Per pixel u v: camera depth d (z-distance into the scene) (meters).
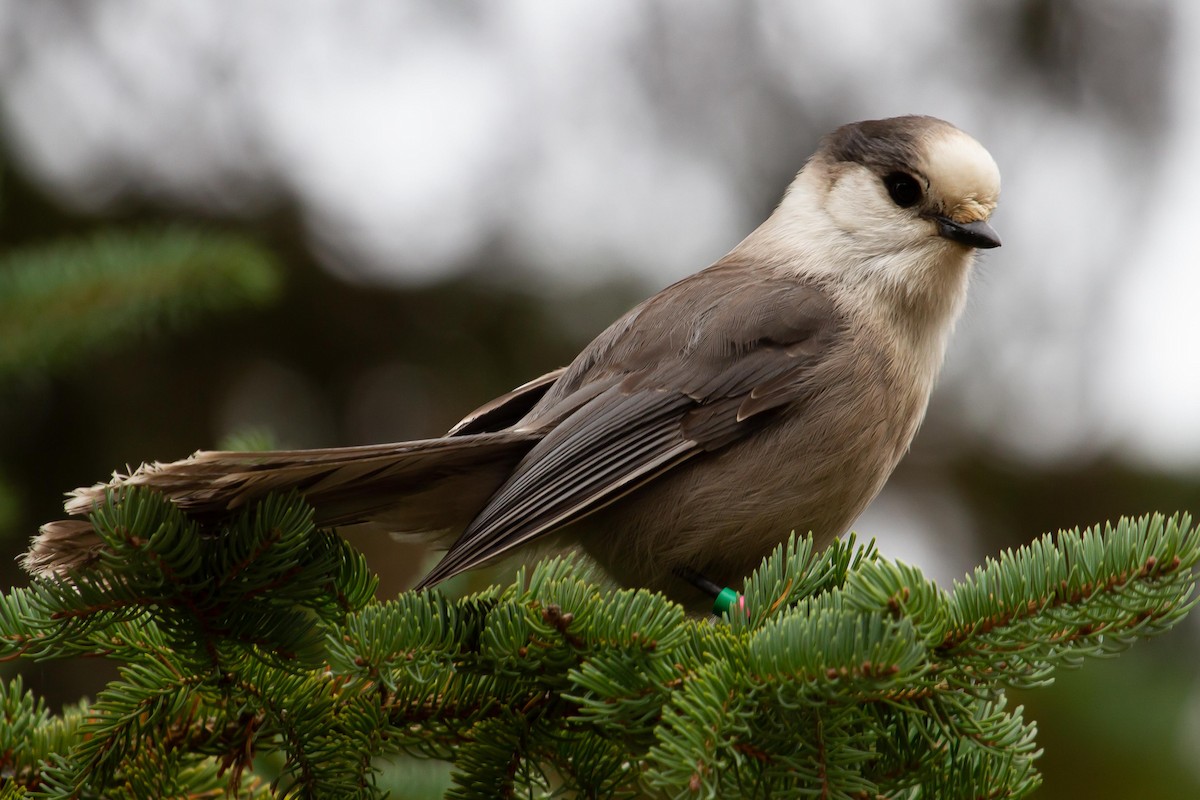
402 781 7.01
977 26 13.48
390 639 5.49
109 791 5.71
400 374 13.69
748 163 13.78
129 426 12.76
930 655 5.26
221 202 13.34
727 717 4.88
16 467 12.40
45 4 12.56
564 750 5.82
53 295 8.48
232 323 13.17
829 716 5.15
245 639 5.48
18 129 12.55
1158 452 13.05
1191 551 5.09
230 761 5.82
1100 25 13.27
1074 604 5.20
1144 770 9.82
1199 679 10.16
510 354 13.59
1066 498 13.23
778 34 13.66
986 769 5.46
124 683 5.69
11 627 5.41
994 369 13.39
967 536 13.39
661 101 13.76
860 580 5.01
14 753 5.69
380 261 13.57
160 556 5.27
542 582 5.93
